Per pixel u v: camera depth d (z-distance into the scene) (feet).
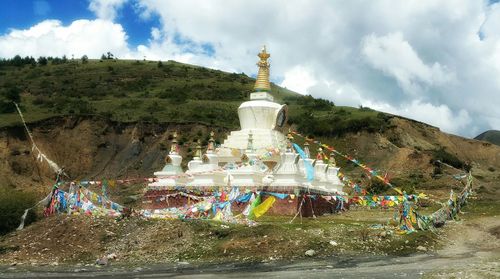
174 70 553.64
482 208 185.98
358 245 111.14
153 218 126.31
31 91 437.17
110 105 388.37
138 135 335.06
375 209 187.93
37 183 293.43
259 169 161.17
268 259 100.99
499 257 103.86
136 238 114.11
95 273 91.76
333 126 347.15
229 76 556.10
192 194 159.22
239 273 88.89
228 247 106.11
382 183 240.32
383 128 336.90
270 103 195.52
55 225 120.16
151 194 165.99
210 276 86.58
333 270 90.38
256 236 111.14
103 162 320.70
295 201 145.48
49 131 322.34
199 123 346.95
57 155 314.96
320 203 161.68
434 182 254.47
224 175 161.17
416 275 85.20
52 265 100.32
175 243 110.83
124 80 498.28
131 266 98.12
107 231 116.67
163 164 317.01
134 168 317.83
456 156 340.18
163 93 444.14
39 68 536.42
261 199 147.74
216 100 444.55
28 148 306.14
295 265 95.40
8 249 110.11
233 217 133.49
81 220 121.80
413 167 292.20
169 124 344.90
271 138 184.24
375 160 313.53
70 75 506.48
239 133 188.55
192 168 173.58
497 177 291.17
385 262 98.37
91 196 136.87
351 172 295.07
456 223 149.59
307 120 362.33
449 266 93.91
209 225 118.93
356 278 83.25
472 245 119.96
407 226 126.82
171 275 88.33
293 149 156.76
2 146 297.74
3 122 314.35
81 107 368.07
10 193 129.59
